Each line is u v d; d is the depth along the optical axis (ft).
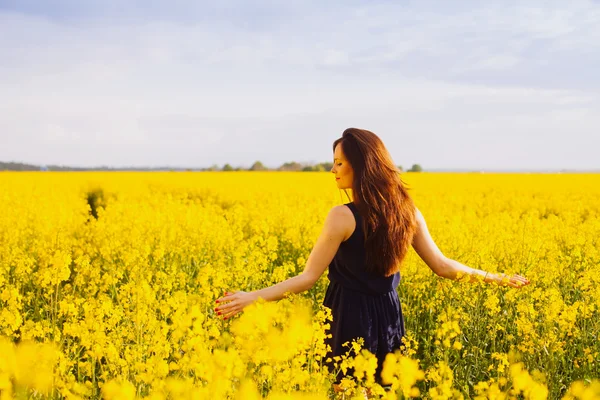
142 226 35.55
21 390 7.60
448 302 19.19
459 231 32.99
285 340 8.98
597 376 15.16
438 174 142.61
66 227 38.58
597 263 26.99
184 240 30.32
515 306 18.43
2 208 45.91
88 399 11.33
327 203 60.90
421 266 22.02
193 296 12.37
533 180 110.52
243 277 21.45
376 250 11.12
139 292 14.44
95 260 27.71
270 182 96.32
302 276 11.37
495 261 25.77
